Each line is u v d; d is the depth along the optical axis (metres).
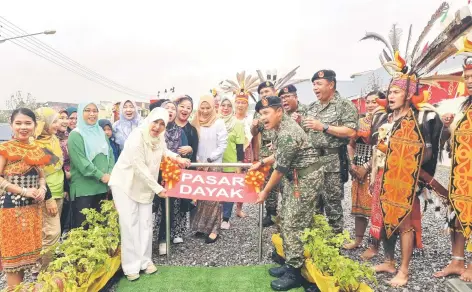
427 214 5.80
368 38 3.70
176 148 4.21
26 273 3.61
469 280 3.07
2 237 2.85
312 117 3.54
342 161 3.73
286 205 3.10
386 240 3.39
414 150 3.03
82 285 2.71
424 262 3.69
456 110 3.08
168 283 3.27
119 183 3.28
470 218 2.93
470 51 2.87
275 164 3.09
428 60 3.04
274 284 3.10
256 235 4.69
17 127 2.89
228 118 5.15
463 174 2.96
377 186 3.39
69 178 4.24
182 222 4.45
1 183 2.79
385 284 3.16
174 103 4.30
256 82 6.54
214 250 4.16
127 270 3.31
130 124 4.48
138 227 3.39
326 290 2.73
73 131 3.64
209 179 3.72
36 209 3.02
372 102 4.47
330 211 3.73
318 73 3.65
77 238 3.04
